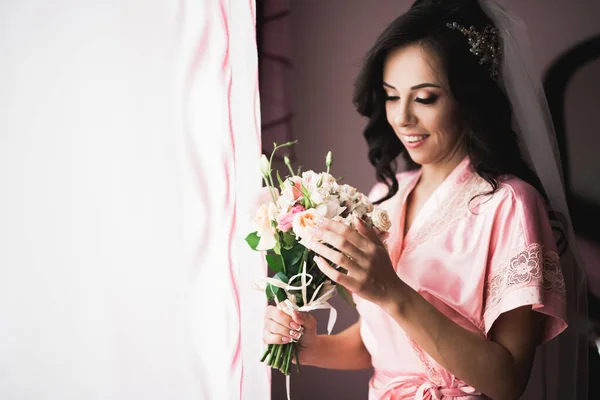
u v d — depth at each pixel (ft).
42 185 2.86
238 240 3.75
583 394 4.47
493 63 4.11
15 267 2.85
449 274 4.01
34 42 2.84
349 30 6.18
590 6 5.52
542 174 4.25
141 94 2.93
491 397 3.69
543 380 4.58
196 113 2.95
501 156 4.14
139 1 2.91
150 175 2.94
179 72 2.94
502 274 3.81
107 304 2.91
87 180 2.89
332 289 3.62
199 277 2.95
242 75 3.64
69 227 2.88
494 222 3.94
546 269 3.82
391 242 4.39
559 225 4.28
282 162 6.23
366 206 3.63
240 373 2.98
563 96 5.58
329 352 4.54
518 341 3.76
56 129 2.86
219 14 2.94
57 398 2.89
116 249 2.92
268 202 3.62
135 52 2.92
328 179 3.64
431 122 4.18
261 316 3.90
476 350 3.59
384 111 4.73
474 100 4.08
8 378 2.85
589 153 5.53
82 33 2.87
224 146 2.94
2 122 2.82
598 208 5.47
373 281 3.38
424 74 4.12
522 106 4.19
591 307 5.39
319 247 3.35
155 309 2.95
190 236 2.96
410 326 3.53
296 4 6.20
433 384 4.01
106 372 2.91
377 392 4.42
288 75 6.22
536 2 5.63
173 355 2.97
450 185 4.22
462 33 4.07
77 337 2.90
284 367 3.79
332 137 6.26
